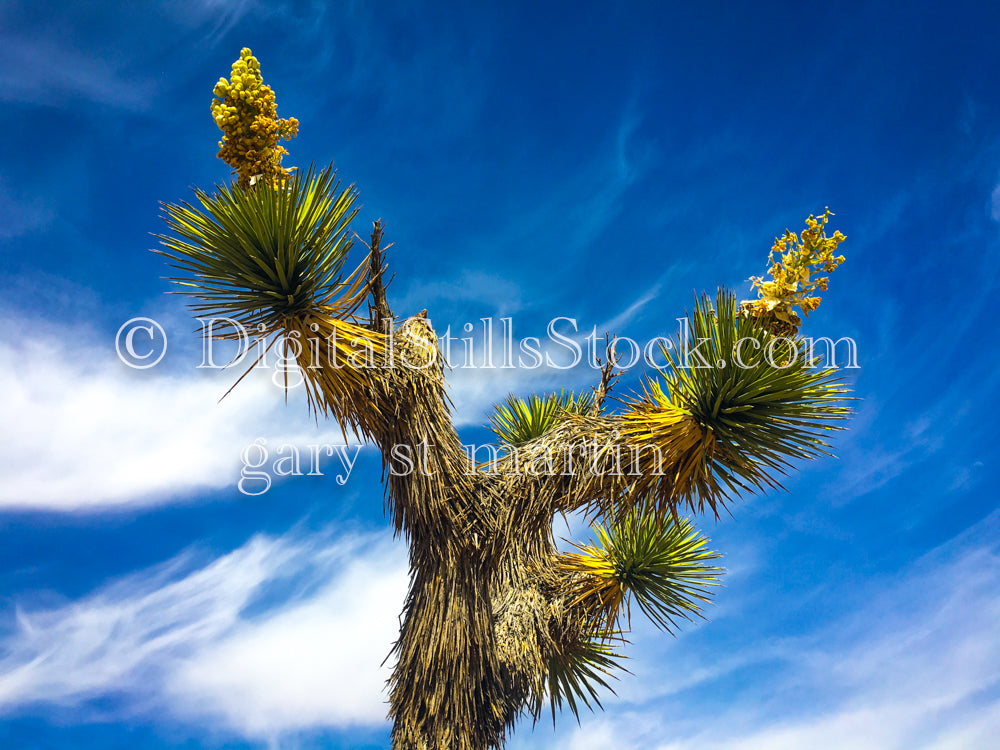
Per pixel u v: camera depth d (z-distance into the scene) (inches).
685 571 235.0
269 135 151.6
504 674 182.4
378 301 164.4
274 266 148.7
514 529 177.6
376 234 158.1
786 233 173.5
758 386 165.6
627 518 222.5
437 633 168.7
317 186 151.6
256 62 153.9
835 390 170.7
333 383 159.3
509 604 194.7
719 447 175.9
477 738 171.9
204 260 149.1
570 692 246.5
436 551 172.9
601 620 219.9
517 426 281.0
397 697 173.2
